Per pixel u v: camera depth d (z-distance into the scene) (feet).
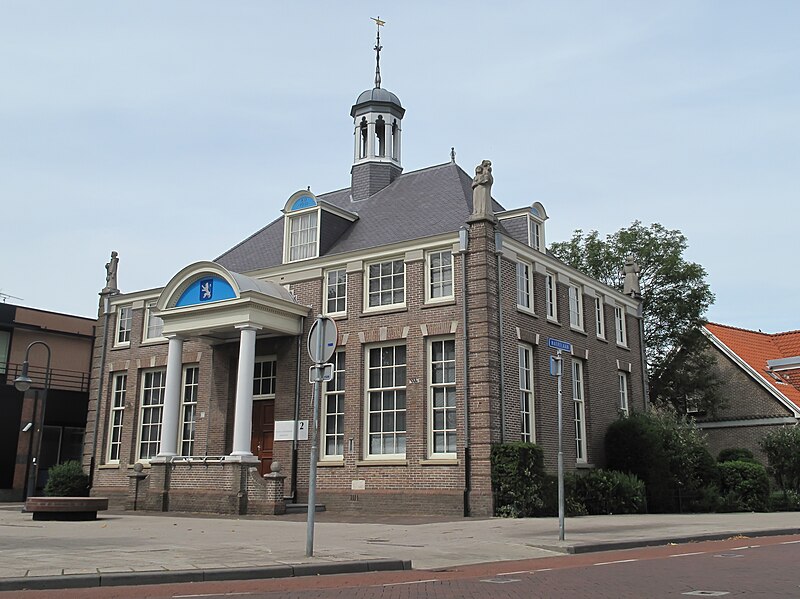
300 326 82.12
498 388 70.13
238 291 76.69
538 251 81.41
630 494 77.15
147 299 98.99
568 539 45.91
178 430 89.35
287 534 48.03
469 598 25.72
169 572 29.66
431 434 71.56
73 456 122.93
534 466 67.62
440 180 88.69
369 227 86.22
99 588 27.78
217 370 87.25
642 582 29.40
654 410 108.17
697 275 118.21
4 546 38.60
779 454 100.94
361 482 73.61
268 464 81.82
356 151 98.27
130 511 77.05
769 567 34.17
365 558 35.53
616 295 99.86
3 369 121.70
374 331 76.59
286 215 87.92
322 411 78.69
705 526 57.16
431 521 60.44
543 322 80.43
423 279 74.90
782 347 131.34
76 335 131.95
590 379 88.53
